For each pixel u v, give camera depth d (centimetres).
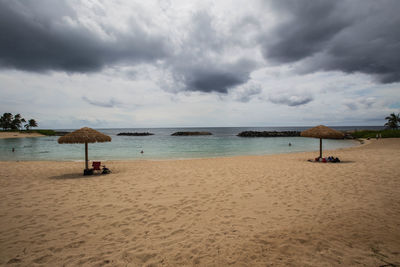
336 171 840
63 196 555
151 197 546
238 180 726
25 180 755
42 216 421
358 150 1736
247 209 455
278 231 345
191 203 498
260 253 281
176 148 2608
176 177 790
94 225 381
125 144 3334
